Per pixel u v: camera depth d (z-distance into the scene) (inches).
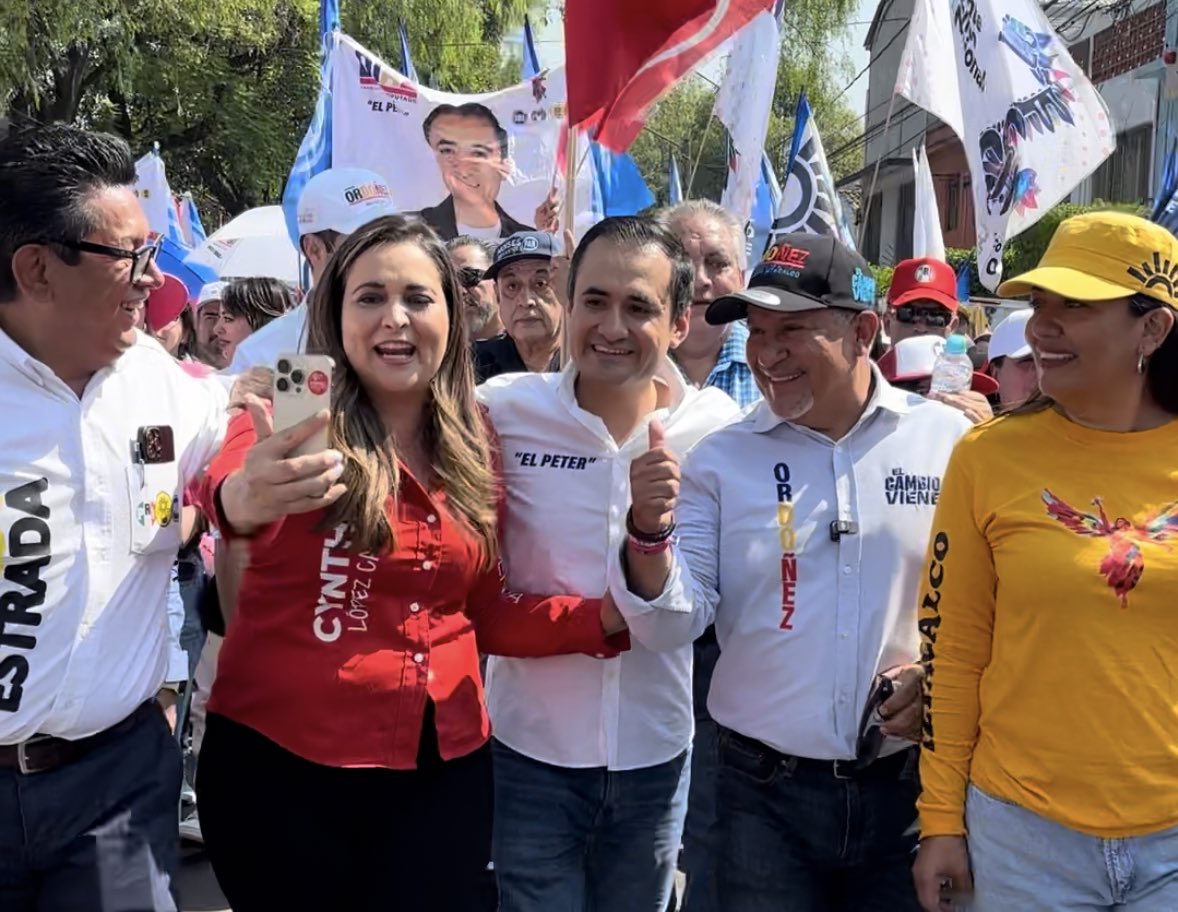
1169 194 285.6
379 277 96.9
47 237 86.0
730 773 108.6
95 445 92.9
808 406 105.7
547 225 276.4
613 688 113.5
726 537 107.8
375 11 692.7
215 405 106.0
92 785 93.0
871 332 107.9
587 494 112.7
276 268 329.1
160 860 96.7
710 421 118.3
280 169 730.8
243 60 745.6
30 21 537.3
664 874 119.7
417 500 98.0
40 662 89.7
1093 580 89.0
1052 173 209.2
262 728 95.7
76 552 91.4
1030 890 91.7
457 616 102.1
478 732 102.8
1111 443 92.4
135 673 95.7
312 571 94.7
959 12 218.1
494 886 105.3
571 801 114.4
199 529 111.3
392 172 276.5
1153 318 89.4
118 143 91.3
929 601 99.4
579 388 114.0
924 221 284.8
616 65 147.0
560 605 108.0
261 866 96.2
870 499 106.3
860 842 104.7
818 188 289.6
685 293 112.7
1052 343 91.4
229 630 98.7
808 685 103.8
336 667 94.8
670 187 579.8
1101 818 89.3
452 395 103.6
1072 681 89.7
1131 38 698.8
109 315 89.7
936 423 109.7
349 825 97.7
